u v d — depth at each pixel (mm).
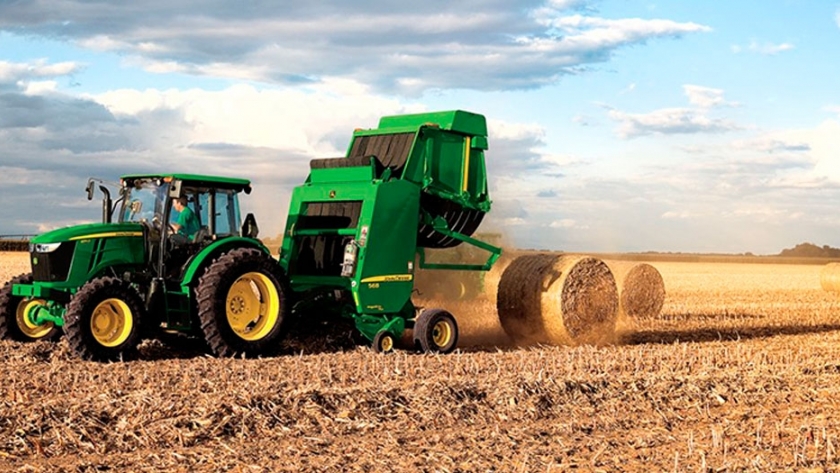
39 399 8570
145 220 12289
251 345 11695
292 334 13258
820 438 7723
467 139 13641
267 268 11906
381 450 7141
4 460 6766
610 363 11383
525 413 8648
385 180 12555
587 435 7906
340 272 12883
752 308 22594
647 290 19703
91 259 11844
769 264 81625
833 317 20047
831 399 9633
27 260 39938
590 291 13797
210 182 12375
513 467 6699
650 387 9766
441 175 13320
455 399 8820
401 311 12820
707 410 8992
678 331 16688
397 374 10328
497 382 9531
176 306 11922
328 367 10617
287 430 7711
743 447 7438
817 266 72688
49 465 6594
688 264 77875
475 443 7422
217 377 9898
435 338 12562
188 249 12273
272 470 6496
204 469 6574
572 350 12742
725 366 11727
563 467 6711
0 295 12547
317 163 13258
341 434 7734
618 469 6727
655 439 7684
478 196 13820
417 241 13461
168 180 12055
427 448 7227
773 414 8898
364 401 8508
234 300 11773
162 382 9516
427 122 13406
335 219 12984
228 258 11664
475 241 13797
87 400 8328
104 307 11250
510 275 14047
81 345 10977
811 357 12828
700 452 7133
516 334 14102
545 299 13578
